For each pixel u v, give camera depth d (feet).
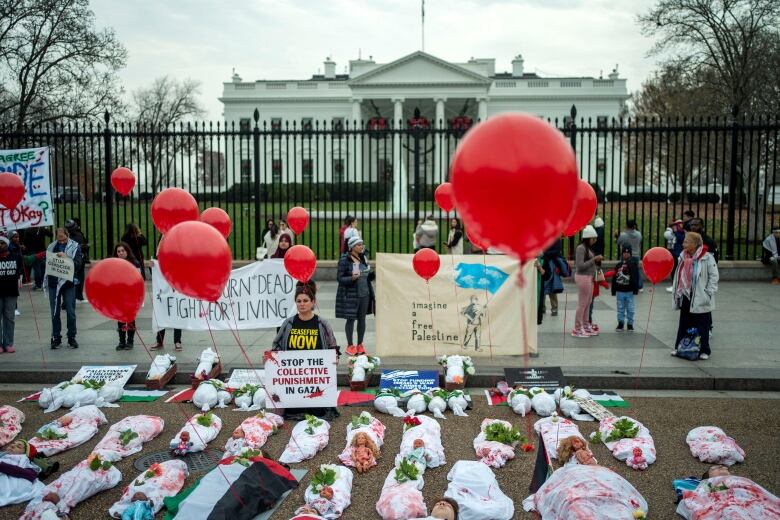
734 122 52.54
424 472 19.39
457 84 183.73
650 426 23.21
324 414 24.20
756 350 31.99
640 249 47.57
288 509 17.17
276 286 32.89
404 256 32.37
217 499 16.71
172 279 17.15
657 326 38.06
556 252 39.73
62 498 17.17
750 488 15.57
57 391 26.07
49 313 43.47
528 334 31.71
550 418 22.98
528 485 18.61
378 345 32.40
